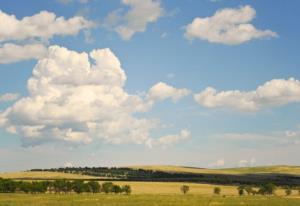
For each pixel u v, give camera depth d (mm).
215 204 124188
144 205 119812
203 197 172125
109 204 122750
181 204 124062
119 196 176875
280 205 121688
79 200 142125
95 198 157375
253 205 121312
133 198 156250
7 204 120062
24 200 141250
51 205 118375
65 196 175500
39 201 135375
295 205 122375
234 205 121125
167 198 159000
